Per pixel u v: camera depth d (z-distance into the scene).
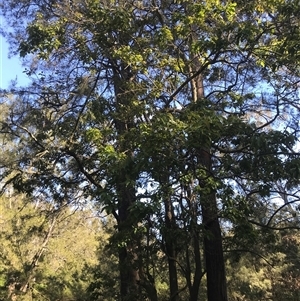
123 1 9.67
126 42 9.66
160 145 6.55
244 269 16.55
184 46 9.95
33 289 21.25
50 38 9.17
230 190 7.25
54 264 22.11
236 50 8.41
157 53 9.71
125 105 9.47
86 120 9.47
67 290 21.05
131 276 10.13
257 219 10.42
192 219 7.38
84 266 21.75
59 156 10.90
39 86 10.72
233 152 7.73
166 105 9.52
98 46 9.58
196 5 8.63
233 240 9.74
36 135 10.25
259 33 8.57
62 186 11.98
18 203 20.44
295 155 7.19
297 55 8.17
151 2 10.10
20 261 20.89
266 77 9.48
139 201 6.39
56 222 17.50
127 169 6.81
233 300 16.62
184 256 9.70
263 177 7.58
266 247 11.95
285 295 16.34
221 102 9.02
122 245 7.54
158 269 11.27
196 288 8.69
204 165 7.28
